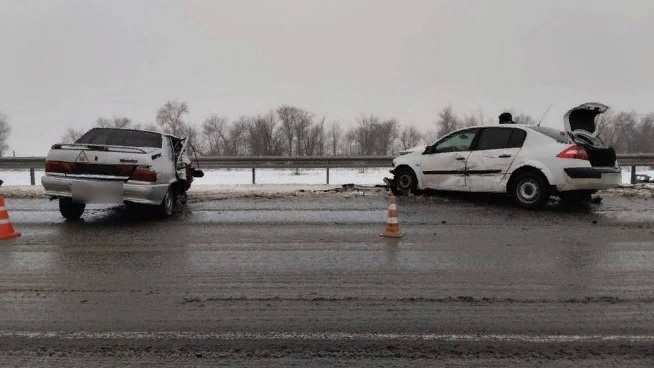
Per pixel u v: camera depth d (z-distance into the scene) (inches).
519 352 139.7
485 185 400.8
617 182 375.9
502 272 216.1
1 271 219.1
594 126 398.0
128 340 148.1
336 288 195.2
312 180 798.5
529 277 208.8
